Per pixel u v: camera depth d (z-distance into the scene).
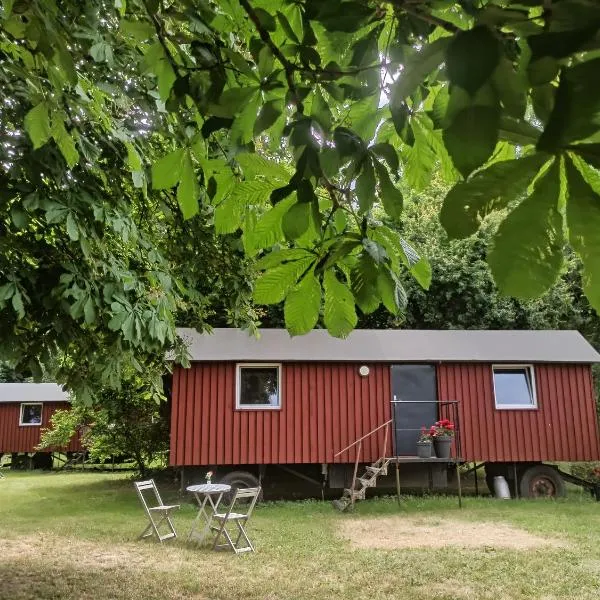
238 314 6.58
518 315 14.82
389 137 1.42
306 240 1.37
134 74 3.05
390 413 11.17
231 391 10.89
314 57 1.35
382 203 1.25
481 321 14.77
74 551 6.94
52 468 18.94
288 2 1.38
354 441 10.98
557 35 0.61
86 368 4.57
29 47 1.79
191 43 1.55
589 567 6.12
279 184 1.36
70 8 2.43
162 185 1.58
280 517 9.17
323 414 11.02
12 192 3.18
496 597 5.19
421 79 0.74
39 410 19.64
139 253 4.61
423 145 1.32
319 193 1.47
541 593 5.30
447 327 14.95
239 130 1.38
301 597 5.21
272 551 6.90
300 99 1.40
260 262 1.30
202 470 10.87
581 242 0.67
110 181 3.93
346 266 1.37
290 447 10.83
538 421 11.40
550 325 15.01
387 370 11.32
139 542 7.42
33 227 3.89
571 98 0.60
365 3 1.11
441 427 10.40
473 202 0.70
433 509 9.77
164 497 11.30
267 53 1.38
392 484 11.02
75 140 2.99
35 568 6.19
